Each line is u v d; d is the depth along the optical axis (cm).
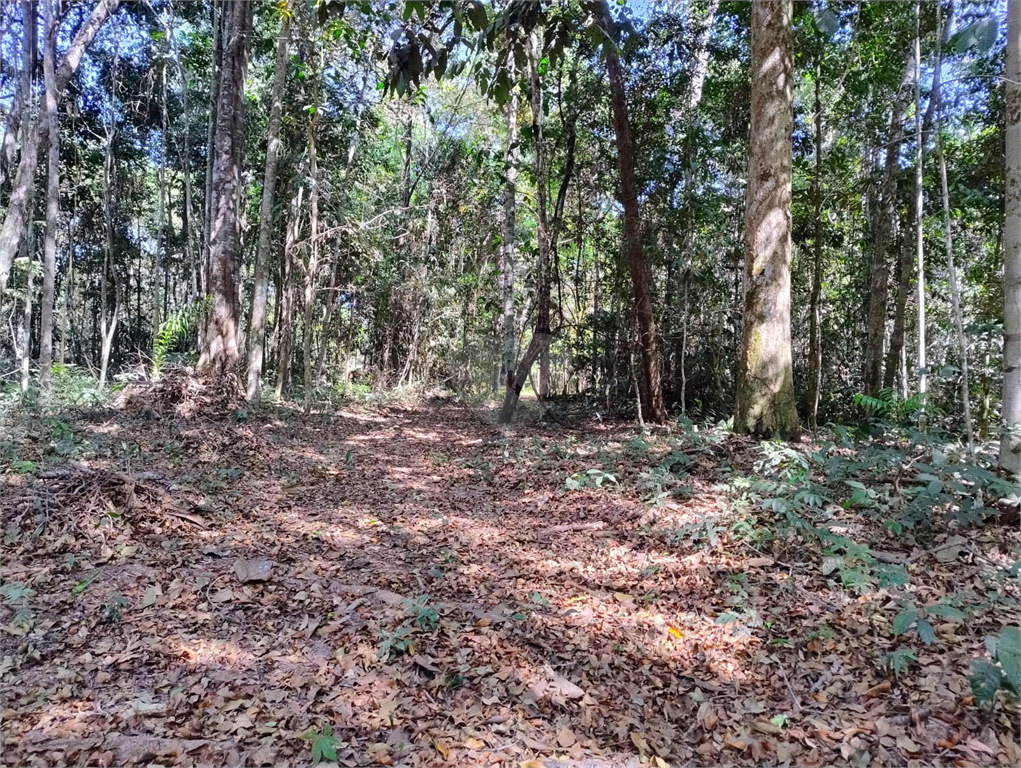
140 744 278
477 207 2200
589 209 1580
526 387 2494
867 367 1266
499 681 336
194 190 2025
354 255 1897
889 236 1274
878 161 1356
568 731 295
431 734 291
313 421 1360
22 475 598
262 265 1364
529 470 857
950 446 612
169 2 1530
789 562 461
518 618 406
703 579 454
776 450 681
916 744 275
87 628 373
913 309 1485
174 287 2281
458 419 1595
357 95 1681
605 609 426
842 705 309
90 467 686
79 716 296
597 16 409
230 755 273
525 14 354
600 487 719
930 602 383
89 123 1753
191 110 1861
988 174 991
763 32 805
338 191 1664
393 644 365
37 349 2084
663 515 587
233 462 866
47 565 446
